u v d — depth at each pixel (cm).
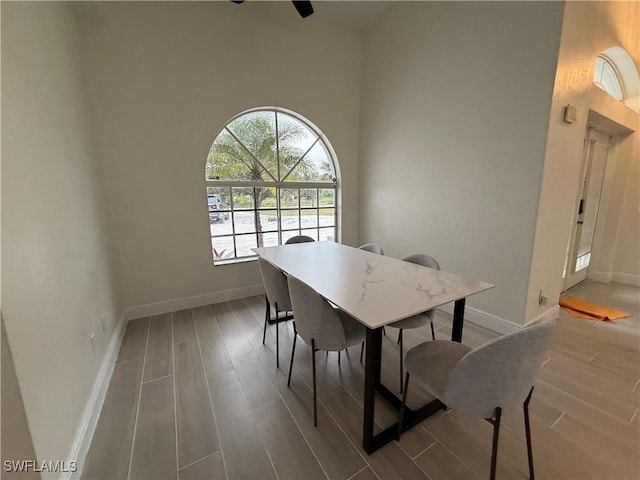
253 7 284
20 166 109
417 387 173
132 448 133
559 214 233
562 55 192
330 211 386
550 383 174
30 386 95
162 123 261
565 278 327
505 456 126
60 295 131
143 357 208
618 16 252
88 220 194
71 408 126
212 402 162
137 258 267
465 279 161
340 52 344
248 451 131
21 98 116
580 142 237
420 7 274
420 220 303
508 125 218
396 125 318
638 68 308
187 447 133
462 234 262
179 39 258
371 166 361
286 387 175
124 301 265
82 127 206
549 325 96
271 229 345
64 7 189
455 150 259
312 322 141
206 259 300
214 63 276
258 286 335
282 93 314
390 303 126
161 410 157
